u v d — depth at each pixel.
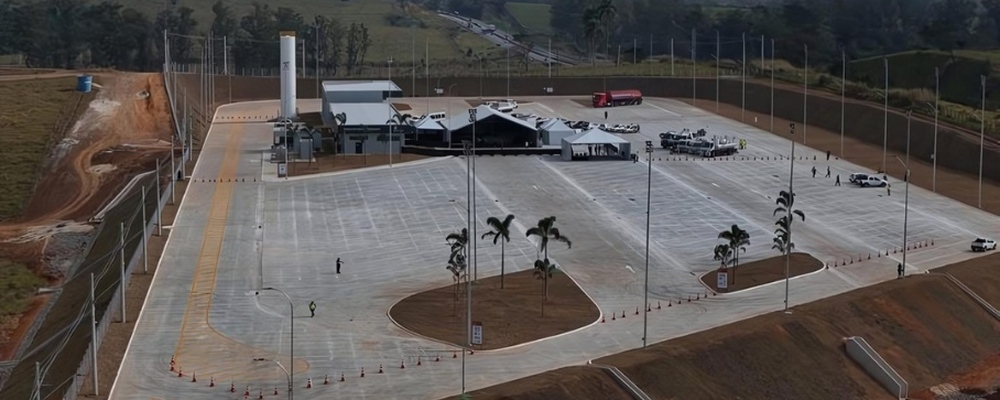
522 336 119.56
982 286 141.75
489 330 121.12
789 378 114.44
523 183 186.62
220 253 147.62
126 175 194.12
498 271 141.88
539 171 195.62
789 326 122.06
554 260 146.50
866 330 126.00
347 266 143.88
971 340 130.75
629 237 157.38
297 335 119.38
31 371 114.19
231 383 106.19
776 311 127.31
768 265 146.12
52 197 186.50
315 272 141.25
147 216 162.00
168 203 170.75
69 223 174.00
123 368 109.31
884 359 122.06
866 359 119.31
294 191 181.00
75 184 191.00
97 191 188.75
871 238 160.25
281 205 172.25
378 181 187.25
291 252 149.25
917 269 145.75
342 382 106.81
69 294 141.12
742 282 139.12
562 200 176.12
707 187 186.00
